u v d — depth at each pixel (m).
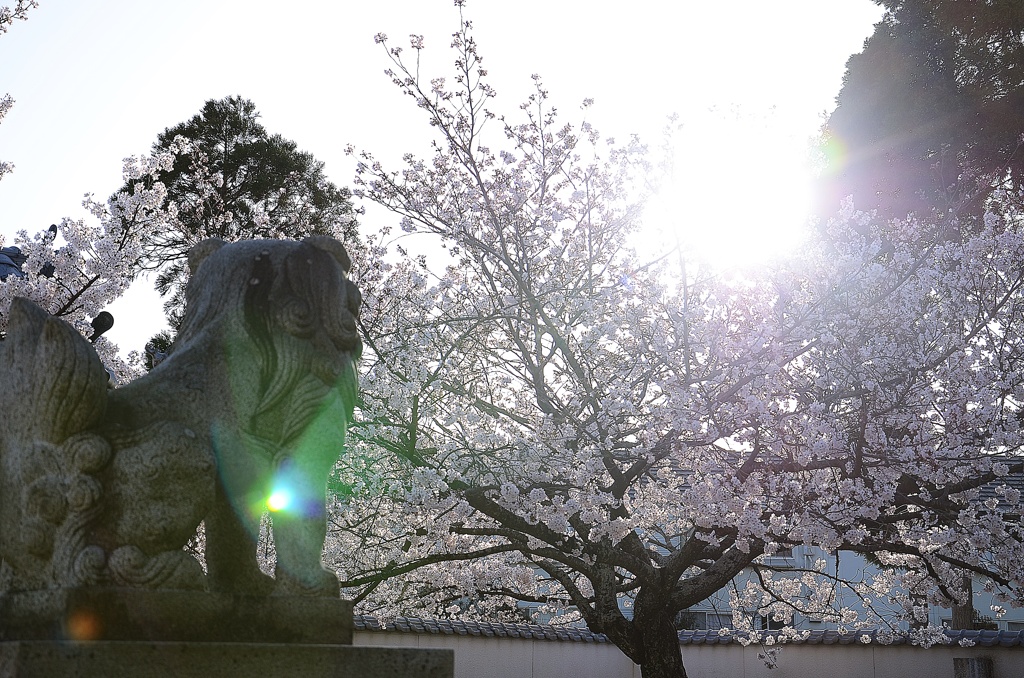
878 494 9.52
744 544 9.37
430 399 10.61
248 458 3.72
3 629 3.28
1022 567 10.15
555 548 10.50
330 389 3.91
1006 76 18.28
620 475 9.77
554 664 16.47
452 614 15.23
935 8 18.94
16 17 10.38
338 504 10.23
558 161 11.01
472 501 9.61
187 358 3.71
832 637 15.39
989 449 10.20
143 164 11.53
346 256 4.16
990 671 14.27
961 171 17.34
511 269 10.09
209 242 4.21
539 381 10.16
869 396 9.55
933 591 11.95
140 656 3.14
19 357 3.42
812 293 9.64
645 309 10.16
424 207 11.08
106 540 3.34
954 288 10.62
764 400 8.99
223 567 3.78
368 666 3.53
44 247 9.58
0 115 11.07
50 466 3.32
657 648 10.30
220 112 18.34
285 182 18.25
